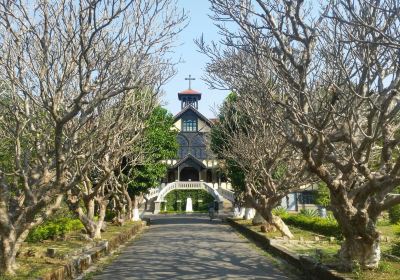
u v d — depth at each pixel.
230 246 20.14
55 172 11.77
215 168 59.22
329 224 21.17
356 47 9.59
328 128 12.59
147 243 21.94
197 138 64.69
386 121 10.18
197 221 41.34
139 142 27.89
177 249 19.03
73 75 12.06
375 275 10.23
